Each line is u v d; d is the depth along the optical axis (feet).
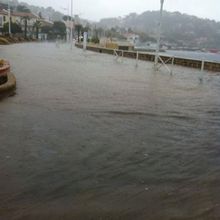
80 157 21.58
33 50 166.30
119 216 15.12
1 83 42.91
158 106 38.91
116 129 28.25
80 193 16.99
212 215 15.39
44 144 23.61
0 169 19.26
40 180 18.17
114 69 86.53
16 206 15.60
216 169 20.63
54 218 14.79
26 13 464.65
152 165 20.90
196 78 73.36
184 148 24.32
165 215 15.31
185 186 18.19
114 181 18.47
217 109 38.81
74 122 29.66
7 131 26.05
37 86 48.75
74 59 118.01
